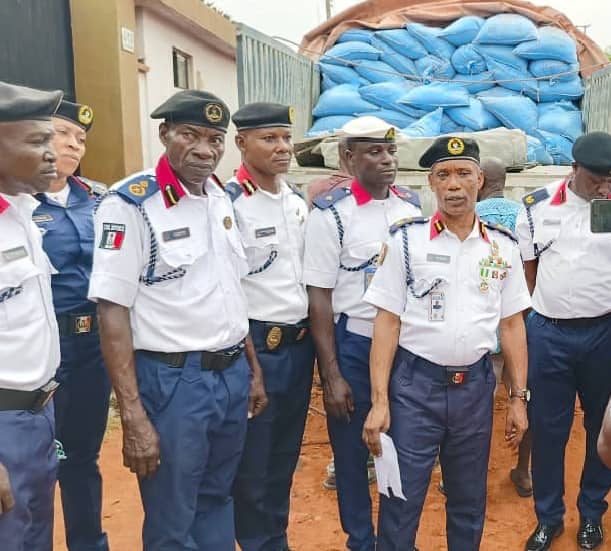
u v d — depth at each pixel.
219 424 2.18
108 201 2.03
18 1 5.03
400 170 5.05
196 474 2.12
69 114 2.70
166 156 2.11
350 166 2.71
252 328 2.64
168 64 7.46
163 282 2.08
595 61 6.76
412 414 2.32
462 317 2.26
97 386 2.77
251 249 2.59
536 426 3.03
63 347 2.64
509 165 5.13
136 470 2.05
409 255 2.29
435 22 6.70
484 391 2.36
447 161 2.22
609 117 5.75
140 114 6.60
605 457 1.48
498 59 6.26
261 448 2.70
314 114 6.56
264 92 5.41
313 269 2.65
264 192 2.63
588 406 3.01
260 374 2.55
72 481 2.83
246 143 2.59
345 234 2.64
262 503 2.79
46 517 1.98
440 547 3.12
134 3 6.46
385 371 2.37
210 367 2.13
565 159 6.05
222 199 2.28
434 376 2.30
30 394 1.82
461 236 2.30
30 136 1.75
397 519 2.39
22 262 1.78
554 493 3.06
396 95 6.16
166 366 2.09
